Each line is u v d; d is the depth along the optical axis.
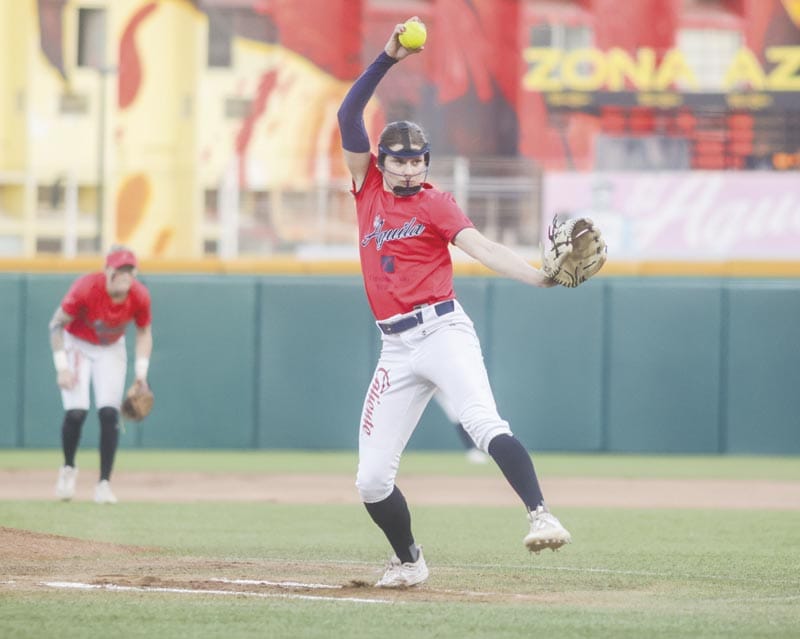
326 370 53.88
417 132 16.77
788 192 62.59
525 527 28.09
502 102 76.88
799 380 53.06
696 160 68.88
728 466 49.62
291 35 77.94
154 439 53.62
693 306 53.31
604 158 68.12
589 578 19.52
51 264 53.47
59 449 53.75
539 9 76.81
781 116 69.44
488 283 53.44
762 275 53.62
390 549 23.06
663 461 52.00
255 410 53.88
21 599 16.55
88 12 77.94
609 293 53.34
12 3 77.38
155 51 77.62
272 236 59.81
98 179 64.19
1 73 77.12
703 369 53.28
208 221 67.44
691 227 62.53
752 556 22.70
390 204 16.91
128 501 33.44
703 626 14.93
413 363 16.86
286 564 20.61
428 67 77.19
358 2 78.00
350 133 17.22
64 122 77.56
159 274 53.81
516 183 60.75
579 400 53.44
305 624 14.82
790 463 51.34
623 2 76.81
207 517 29.41
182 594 17.08
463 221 16.47
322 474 44.22
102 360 31.73
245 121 77.88
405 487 39.84
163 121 77.62
